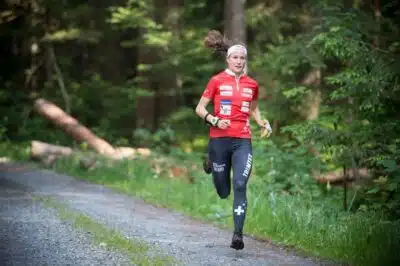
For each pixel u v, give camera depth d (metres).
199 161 25.12
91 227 13.33
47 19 41.22
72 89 43.97
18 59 46.19
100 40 49.69
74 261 10.48
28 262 10.30
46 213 15.10
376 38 19.91
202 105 12.07
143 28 36.00
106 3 48.28
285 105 23.44
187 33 36.03
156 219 15.72
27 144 34.28
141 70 36.81
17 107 40.97
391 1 22.30
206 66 35.56
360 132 17.67
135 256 10.91
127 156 26.39
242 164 11.82
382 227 12.97
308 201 17.41
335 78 18.23
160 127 37.22
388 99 17.92
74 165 25.89
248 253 11.99
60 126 30.97
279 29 32.62
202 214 17.22
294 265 11.10
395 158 15.94
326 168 19.59
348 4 23.50
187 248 12.12
